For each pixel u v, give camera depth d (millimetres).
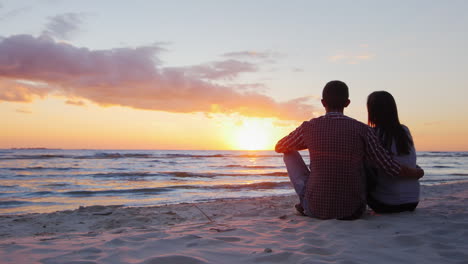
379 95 3439
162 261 1942
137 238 2664
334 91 3156
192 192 11227
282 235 2688
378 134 3426
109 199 9547
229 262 1942
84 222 4914
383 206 3514
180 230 3088
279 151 3533
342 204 3145
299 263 1867
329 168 3139
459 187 10617
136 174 19078
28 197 10000
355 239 2488
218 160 46406
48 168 23531
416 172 3355
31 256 2152
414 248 2271
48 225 4727
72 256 2117
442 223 3039
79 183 14500
